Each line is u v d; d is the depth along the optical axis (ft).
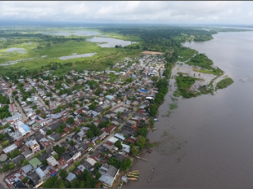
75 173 275.80
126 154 325.21
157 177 286.66
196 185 275.39
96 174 269.64
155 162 315.37
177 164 312.91
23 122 412.16
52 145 342.64
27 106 480.23
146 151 339.77
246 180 285.43
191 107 509.35
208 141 372.79
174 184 276.21
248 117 463.42
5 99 498.69
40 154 316.81
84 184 252.62
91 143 341.21
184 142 368.27
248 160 325.42
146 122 420.77
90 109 463.42
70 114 448.24
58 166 288.92
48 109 474.49
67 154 311.27
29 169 281.95
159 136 384.06
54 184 248.73
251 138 384.68
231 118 458.09
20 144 333.21
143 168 302.66
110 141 344.69
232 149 352.08
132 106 496.64
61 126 385.91
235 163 318.04
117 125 401.29
